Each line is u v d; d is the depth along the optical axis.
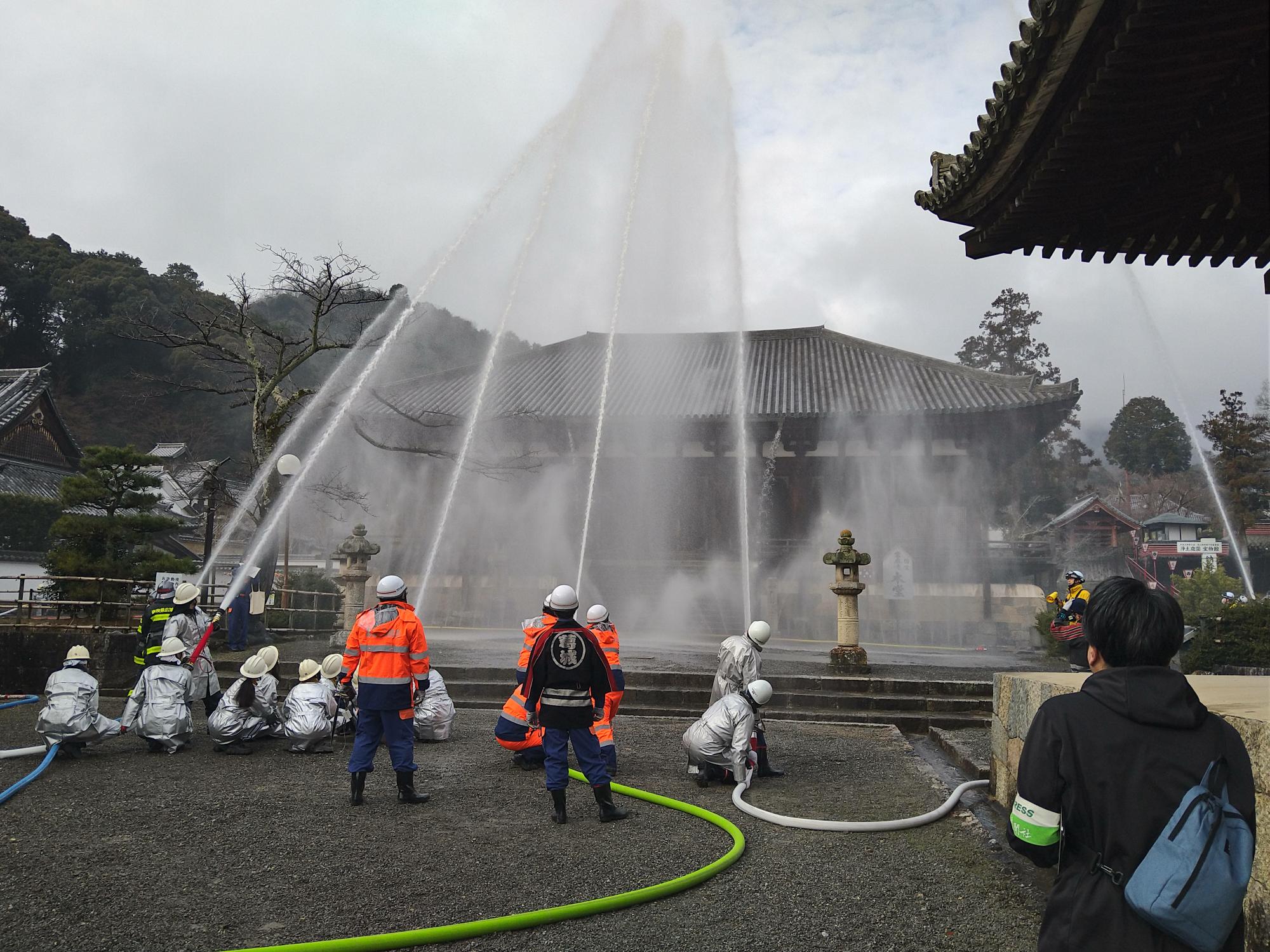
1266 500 52.56
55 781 8.62
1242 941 2.58
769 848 6.71
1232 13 4.80
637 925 5.08
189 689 10.41
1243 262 7.29
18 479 39.50
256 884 5.61
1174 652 2.90
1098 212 7.06
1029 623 34.28
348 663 7.93
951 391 38.31
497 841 6.70
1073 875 2.76
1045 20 5.12
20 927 4.82
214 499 21.34
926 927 5.13
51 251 68.81
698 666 16.42
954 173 7.09
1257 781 4.34
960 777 9.79
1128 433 79.88
